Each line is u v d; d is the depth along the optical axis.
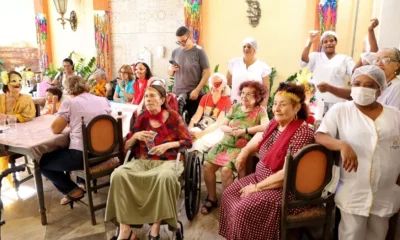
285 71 4.09
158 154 2.24
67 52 5.23
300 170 1.63
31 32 5.37
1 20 5.17
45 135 2.43
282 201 1.67
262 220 1.75
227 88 3.05
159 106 2.29
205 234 2.30
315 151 1.62
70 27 5.09
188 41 3.51
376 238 1.79
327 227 1.80
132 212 1.99
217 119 2.95
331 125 1.73
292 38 3.97
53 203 2.74
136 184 2.00
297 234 2.11
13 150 2.34
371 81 1.57
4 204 2.72
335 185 1.71
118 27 4.71
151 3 4.48
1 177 2.31
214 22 4.23
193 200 2.42
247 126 2.54
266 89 2.55
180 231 2.17
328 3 3.64
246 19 4.10
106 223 2.44
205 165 2.55
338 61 2.97
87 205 2.68
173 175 1.99
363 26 3.71
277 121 1.92
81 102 2.42
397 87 1.99
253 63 3.23
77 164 2.39
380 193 1.68
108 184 2.50
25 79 4.70
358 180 1.67
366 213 1.67
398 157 1.65
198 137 2.83
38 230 2.34
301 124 1.84
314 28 3.79
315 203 1.73
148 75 3.74
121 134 2.43
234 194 1.98
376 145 1.62
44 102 3.91
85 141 2.24
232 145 2.52
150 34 4.58
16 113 2.83
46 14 5.19
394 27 3.04
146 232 2.34
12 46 5.24
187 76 3.61
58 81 4.56
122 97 3.99
